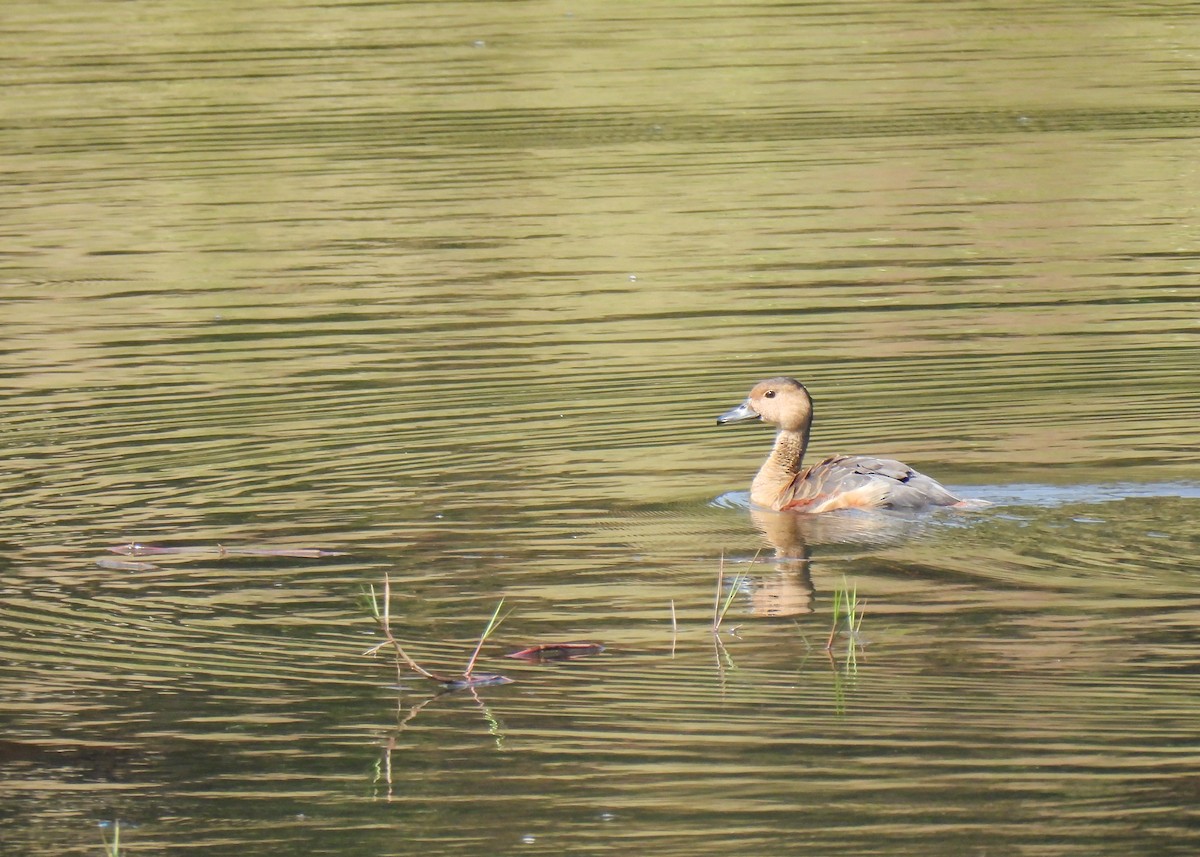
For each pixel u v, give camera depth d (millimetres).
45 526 14727
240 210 26547
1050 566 13070
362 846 9219
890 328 20484
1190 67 33062
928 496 14602
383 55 35531
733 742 10195
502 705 10922
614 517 14711
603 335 20578
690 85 32906
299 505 15156
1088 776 9594
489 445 16797
